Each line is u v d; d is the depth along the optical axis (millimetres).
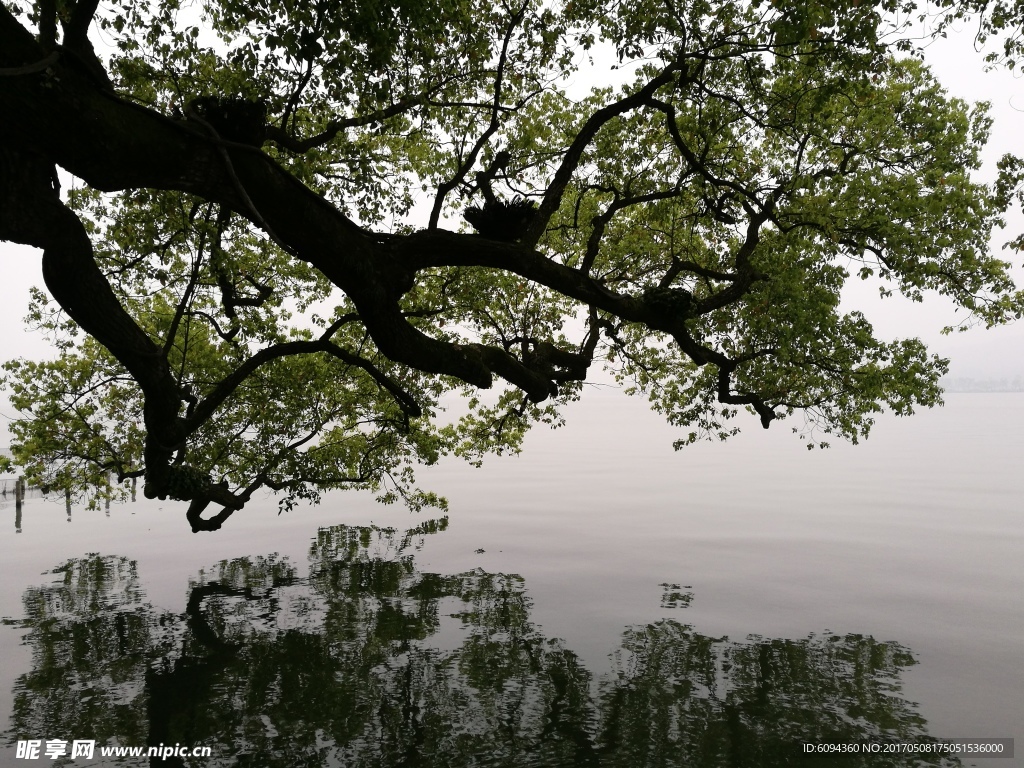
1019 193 8234
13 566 27766
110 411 19781
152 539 33844
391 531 36312
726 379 12523
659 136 12812
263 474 16859
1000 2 7316
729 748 12352
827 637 18969
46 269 5875
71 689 14898
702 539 33906
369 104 8656
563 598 22859
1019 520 39688
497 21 9516
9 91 4105
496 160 8211
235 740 12414
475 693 14773
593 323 13555
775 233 13523
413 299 16781
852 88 9078
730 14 9000
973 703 14539
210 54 9625
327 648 17625
